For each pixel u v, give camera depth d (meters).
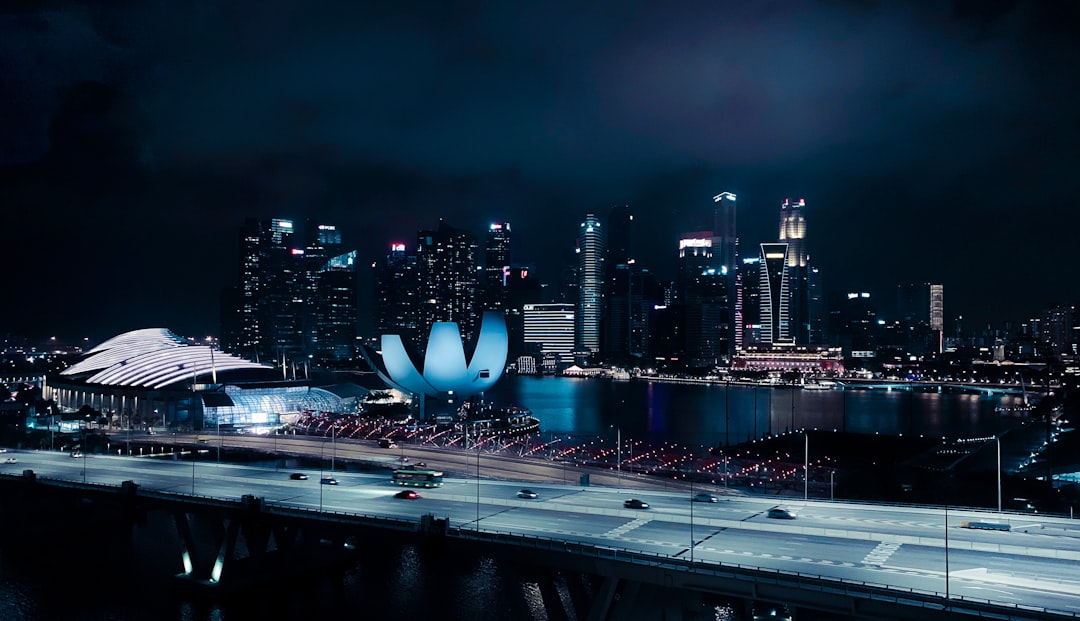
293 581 116.62
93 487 121.38
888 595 61.19
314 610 104.62
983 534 81.69
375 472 170.25
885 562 71.25
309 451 190.50
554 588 86.31
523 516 93.81
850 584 62.47
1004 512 94.56
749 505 100.38
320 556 121.50
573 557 76.31
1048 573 67.19
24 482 131.50
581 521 90.62
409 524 87.75
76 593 111.00
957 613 58.50
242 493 114.00
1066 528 84.81
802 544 78.38
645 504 98.88
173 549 134.38
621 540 80.69
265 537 111.62
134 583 115.62
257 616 102.31
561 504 101.69
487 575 120.19
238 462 197.50
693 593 83.50
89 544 137.75
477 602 108.19
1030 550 74.75
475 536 82.81
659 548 77.06
